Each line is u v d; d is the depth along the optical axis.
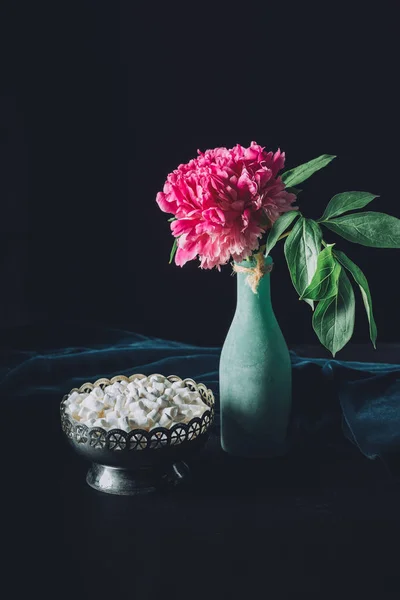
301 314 2.55
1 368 1.56
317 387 1.36
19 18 2.33
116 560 0.93
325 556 0.93
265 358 1.13
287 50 2.35
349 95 2.37
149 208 2.48
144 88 2.39
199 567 0.92
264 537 0.97
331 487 1.10
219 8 2.34
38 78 2.37
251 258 1.11
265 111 2.39
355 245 2.49
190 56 2.37
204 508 1.04
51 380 1.48
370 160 2.40
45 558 0.94
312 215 2.46
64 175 2.44
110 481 1.09
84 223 2.48
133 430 1.01
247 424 1.16
